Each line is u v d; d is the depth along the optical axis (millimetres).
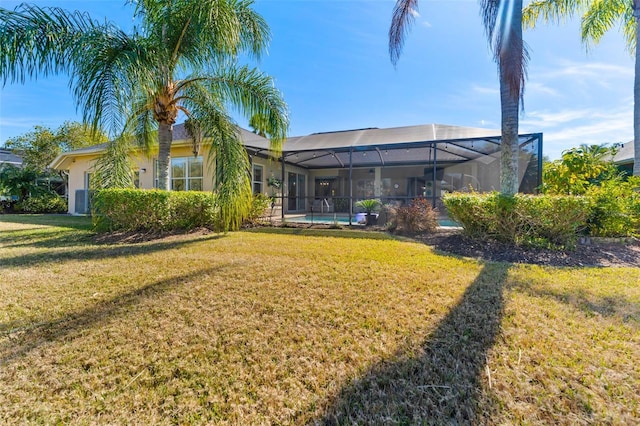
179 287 3416
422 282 3584
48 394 1749
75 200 15102
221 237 7262
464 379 1844
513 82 5773
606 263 4648
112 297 3137
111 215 7562
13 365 1998
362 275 3879
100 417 1589
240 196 7457
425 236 7215
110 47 5750
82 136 20609
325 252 5340
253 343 2268
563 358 2023
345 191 17891
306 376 1901
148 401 1701
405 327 2480
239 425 1542
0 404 1664
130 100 5828
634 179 6484
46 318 2662
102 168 7809
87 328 2488
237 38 6691
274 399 1714
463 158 14430
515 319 2580
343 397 1722
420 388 1777
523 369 1918
